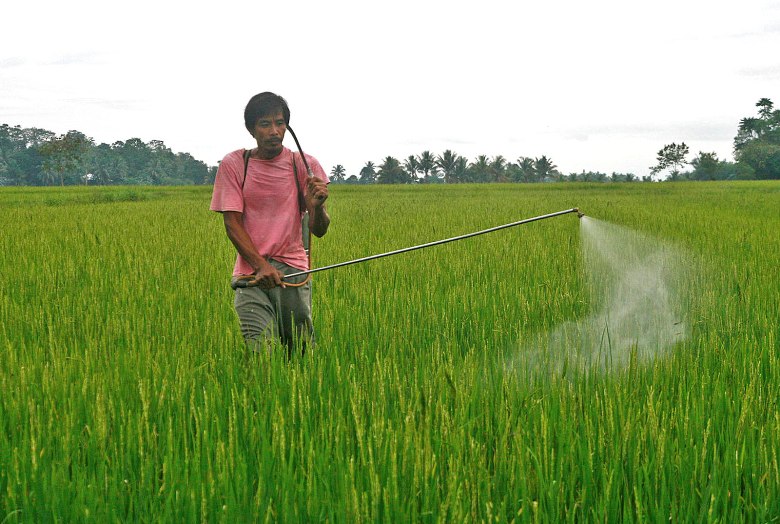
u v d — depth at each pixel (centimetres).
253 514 222
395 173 12719
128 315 511
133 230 1302
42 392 322
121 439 258
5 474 246
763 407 305
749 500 240
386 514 212
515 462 244
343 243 1013
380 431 255
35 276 718
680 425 276
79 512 223
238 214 415
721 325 476
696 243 1014
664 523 224
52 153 10138
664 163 12462
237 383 356
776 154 11869
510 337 464
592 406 296
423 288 645
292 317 415
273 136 406
